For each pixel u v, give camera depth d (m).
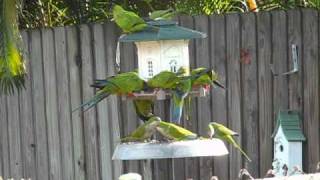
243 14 5.68
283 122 5.60
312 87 5.65
